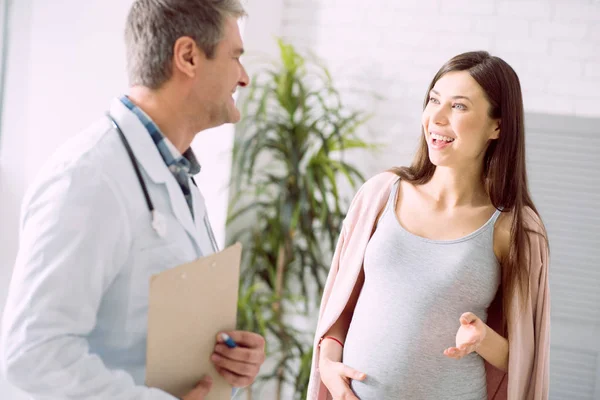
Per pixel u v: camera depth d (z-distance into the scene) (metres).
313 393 1.81
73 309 1.13
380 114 3.62
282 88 3.31
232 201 3.21
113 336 1.25
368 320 1.70
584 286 3.41
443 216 1.72
